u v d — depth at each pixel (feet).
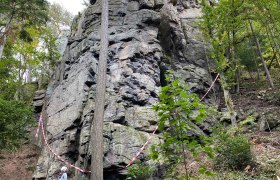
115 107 33.04
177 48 47.75
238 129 28.53
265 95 45.44
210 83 44.83
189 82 42.52
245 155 23.38
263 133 32.99
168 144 13.20
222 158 24.17
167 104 12.91
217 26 35.40
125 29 42.91
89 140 30.30
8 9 50.29
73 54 44.73
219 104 44.32
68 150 32.76
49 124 37.73
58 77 47.96
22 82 66.80
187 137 13.08
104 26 33.01
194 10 56.34
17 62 63.36
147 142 29.71
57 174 31.78
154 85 37.63
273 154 24.86
